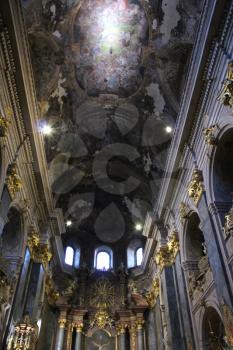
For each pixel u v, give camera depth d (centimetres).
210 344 1123
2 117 1002
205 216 1090
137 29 1373
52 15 1216
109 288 2214
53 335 1866
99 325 2016
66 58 1379
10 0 879
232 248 911
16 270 1236
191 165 1273
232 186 1067
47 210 1639
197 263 1332
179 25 1230
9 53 995
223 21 930
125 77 1548
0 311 1080
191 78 1113
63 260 2159
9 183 1105
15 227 1316
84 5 1270
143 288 2116
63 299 1997
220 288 944
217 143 1052
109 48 1452
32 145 1288
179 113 1251
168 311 1370
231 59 909
